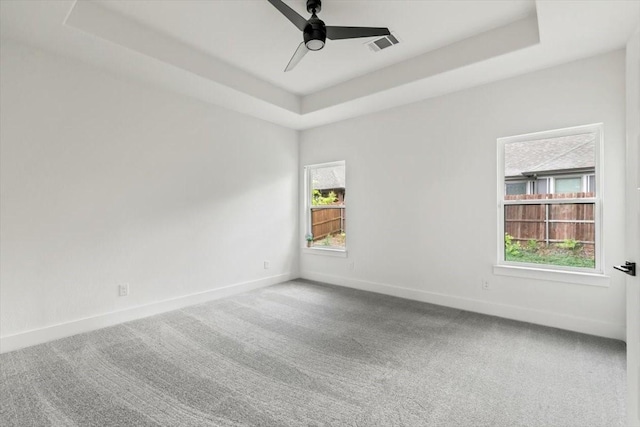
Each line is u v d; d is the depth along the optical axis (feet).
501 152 10.84
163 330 9.53
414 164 12.68
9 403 5.93
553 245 9.97
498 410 5.74
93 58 9.14
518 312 10.35
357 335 9.18
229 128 13.44
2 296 8.05
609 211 8.83
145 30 8.93
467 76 10.32
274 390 6.40
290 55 10.51
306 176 16.70
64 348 8.26
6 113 8.10
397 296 13.20
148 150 10.88
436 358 7.75
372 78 11.73
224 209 13.26
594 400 6.01
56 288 8.91
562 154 9.80
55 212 8.89
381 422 5.44
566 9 6.97
